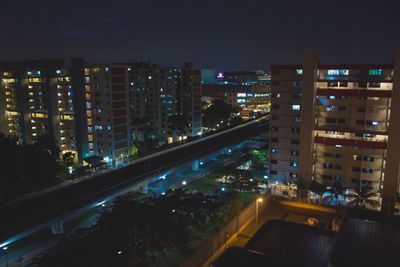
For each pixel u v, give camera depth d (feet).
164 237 193.26
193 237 215.10
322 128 282.15
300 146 283.38
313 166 291.38
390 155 258.37
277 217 252.83
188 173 386.32
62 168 359.66
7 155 293.64
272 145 300.81
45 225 232.12
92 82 392.47
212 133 552.82
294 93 286.05
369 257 126.00
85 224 262.47
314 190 273.54
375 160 273.75
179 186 341.62
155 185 340.59
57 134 412.77
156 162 376.68
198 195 241.76
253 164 377.09
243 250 141.38
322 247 149.07
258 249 147.23
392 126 255.09
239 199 256.32
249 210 237.04
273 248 148.05
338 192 266.16
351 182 283.79
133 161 390.21
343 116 281.95
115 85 385.70
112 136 388.37
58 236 243.81
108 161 394.32
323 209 267.59
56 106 410.31
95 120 397.60
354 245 133.69
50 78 402.72
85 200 261.65
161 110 533.96
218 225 224.74
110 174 333.42
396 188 259.80
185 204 226.38
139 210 208.23
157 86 531.50
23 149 308.60
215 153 423.64
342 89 274.77
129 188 295.48
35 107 425.28
